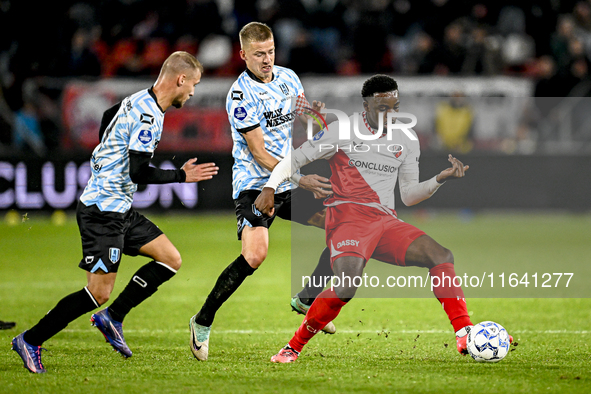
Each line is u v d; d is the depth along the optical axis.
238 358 16.34
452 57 54.78
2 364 15.54
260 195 16.23
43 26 56.41
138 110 15.27
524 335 19.05
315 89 50.19
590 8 63.62
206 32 57.56
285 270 32.53
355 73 56.91
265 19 60.62
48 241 40.78
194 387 13.36
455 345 17.83
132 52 57.75
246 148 18.00
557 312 22.84
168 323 21.28
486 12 63.03
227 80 49.53
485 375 14.34
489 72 54.75
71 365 15.48
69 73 54.84
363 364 15.55
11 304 24.25
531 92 51.50
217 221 49.25
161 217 49.47
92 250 15.44
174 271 16.70
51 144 49.22
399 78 51.25
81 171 48.16
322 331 19.66
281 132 18.27
